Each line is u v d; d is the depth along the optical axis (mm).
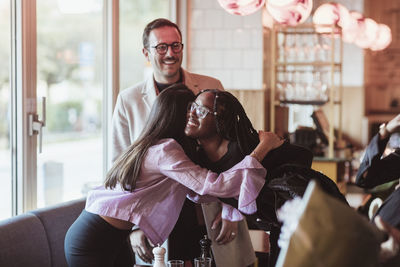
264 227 2561
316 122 5801
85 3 4367
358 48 8938
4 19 3383
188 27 5574
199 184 2436
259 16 5477
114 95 4512
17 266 2760
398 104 10594
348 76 9039
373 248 1226
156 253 2367
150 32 3273
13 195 3490
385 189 4570
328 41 5535
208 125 2467
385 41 7762
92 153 4523
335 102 5797
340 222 1218
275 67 5570
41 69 3828
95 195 2699
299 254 1234
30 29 3535
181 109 2613
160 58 3258
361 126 8953
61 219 3176
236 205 2568
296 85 5535
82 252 2631
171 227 2668
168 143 2525
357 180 2375
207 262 2404
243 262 3035
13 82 3461
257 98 5289
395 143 2312
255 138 2545
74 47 4348
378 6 10500
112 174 2600
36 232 2949
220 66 5555
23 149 3488
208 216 3006
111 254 2684
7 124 3434
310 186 1278
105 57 4508
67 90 4230
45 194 3857
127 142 3471
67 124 4215
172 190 2633
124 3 4688
